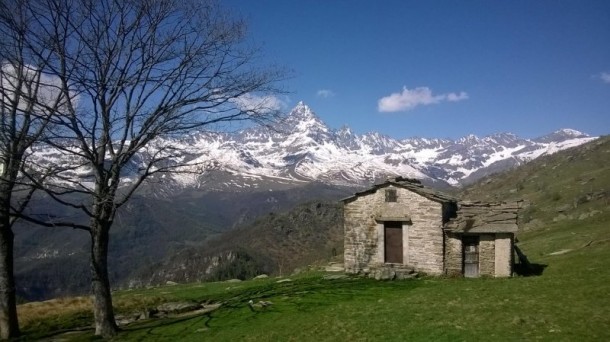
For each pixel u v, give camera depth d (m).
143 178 24.30
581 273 26.67
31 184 20.88
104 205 23.95
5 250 24.98
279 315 25.09
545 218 67.50
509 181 118.56
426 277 33.41
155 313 30.56
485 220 32.81
